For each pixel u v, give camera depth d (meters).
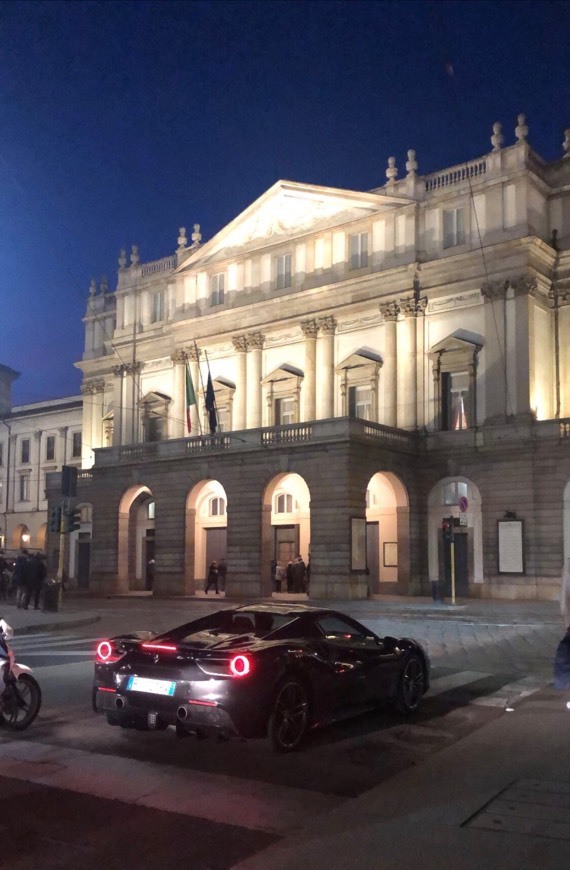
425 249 43.38
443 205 43.03
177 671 9.09
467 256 41.38
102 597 45.56
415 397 42.84
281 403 47.72
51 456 69.56
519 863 5.91
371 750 9.52
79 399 67.81
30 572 32.97
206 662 8.92
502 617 29.19
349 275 45.50
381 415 43.72
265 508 41.69
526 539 38.69
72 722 10.87
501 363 40.28
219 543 48.62
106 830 6.78
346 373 45.03
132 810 7.28
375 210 44.91
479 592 39.84
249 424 48.41
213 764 8.84
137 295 55.81
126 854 6.28
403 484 41.56
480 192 41.84
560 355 41.50
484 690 13.47
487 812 7.07
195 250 53.44
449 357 41.88
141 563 51.88
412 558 41.56
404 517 41.81
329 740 10.00
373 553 43.53
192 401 47.84
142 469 47.16
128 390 55.28
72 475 32.09
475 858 6.02
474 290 41.75
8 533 71.50
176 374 52.09
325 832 6.65
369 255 44.97
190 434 50.59
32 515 69.94
